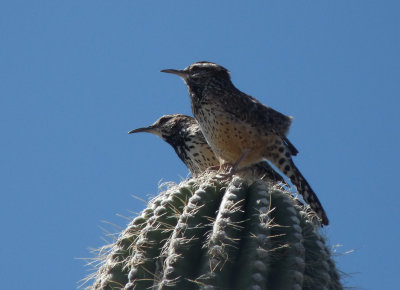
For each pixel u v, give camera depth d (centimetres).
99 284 572
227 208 543
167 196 600
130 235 575
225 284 497
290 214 559
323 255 552
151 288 522
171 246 521
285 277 511
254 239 519
